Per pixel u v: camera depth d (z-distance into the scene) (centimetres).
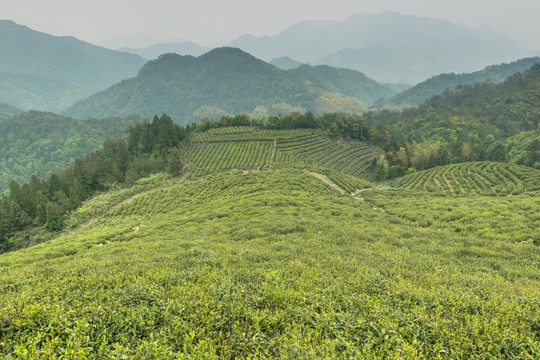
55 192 8944
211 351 866
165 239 3597
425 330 1005
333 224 3731
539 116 19750
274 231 3441
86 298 1338
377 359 836
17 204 7631
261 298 1270
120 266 2128
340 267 1989
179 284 1536
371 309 1172
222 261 2134
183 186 8519
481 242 2977
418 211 4744
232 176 8425
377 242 2989
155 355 809
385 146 14375
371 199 6253
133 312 1063
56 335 960
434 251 2716
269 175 8056
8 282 1830
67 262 2752
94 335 969
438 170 9994
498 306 1223
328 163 11850
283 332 1041
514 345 902
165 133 13038
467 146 12988
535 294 1427
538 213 3709
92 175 10162
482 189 7575
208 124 16300
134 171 10706
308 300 1314
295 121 15450
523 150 12788
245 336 987
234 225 3944
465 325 1062
